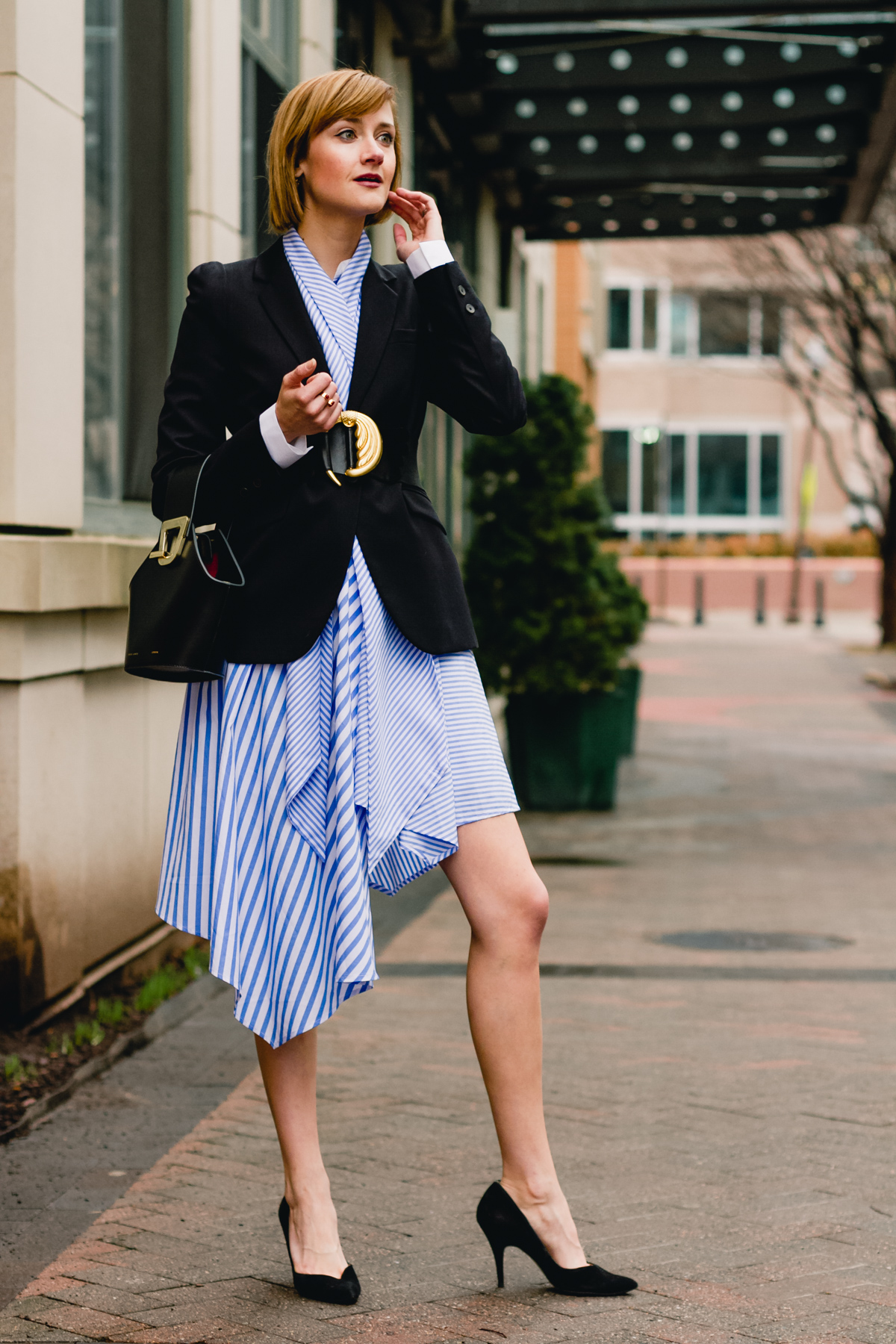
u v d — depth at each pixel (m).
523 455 10.88
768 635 35.44
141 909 5.77
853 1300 2.93
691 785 12.59
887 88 11.47
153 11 6.15
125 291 5.89
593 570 11.00
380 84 2.82
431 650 2.81
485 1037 2.87
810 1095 4.43
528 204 15.30
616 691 11.32
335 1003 2.80
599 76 11.66
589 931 7.10
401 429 2.85
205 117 6.47
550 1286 2.98
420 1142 3.96
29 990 4.65
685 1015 5.48
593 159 13.58
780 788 12.47
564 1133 4.05
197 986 5.68
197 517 2.74
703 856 9.31
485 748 2.89
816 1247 3.22
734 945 6.82
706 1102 4.35
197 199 6.48
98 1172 3.71
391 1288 2.96
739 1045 5.04
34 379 4.73
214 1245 3.22
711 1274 3.06
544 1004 5.64
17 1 4.58
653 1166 3.77
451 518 12.89
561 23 10.70
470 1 10.23
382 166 2.81
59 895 4.84
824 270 24.75
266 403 2.78
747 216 16.08
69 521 5.02
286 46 7.95
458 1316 2.82
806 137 13.25
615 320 46.91
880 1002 5.71
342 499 2.76
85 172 5.48
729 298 27.59
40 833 4.68
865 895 8.09
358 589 2.77
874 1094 4.45
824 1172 3.73
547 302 20.83
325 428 2.65
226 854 2.77
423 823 2.80
